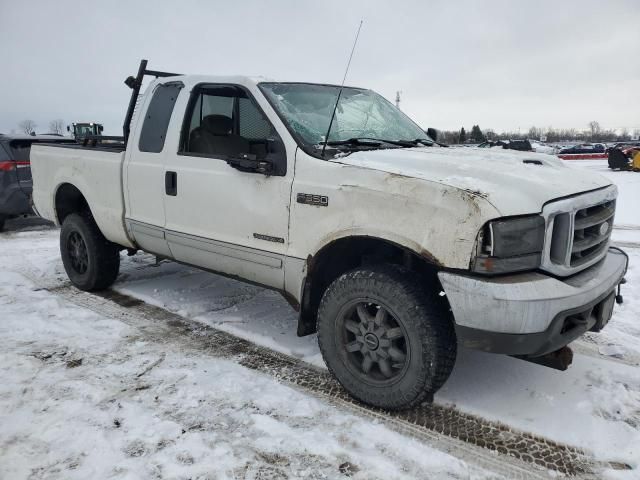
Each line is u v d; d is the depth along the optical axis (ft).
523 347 8.43
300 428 9.32
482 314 8.33
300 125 11.34
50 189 17.90
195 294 16.84
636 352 12.27
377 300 9.43
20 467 8.22
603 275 9.53
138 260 21.48
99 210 15.81
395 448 8.74
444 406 10.04
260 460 8.43
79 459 8.43
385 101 15.20
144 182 14.16
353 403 10.21
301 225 10.60
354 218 9.62
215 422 9.46
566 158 128.88
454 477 8.07
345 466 8.30
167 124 13.76
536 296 8.13
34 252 23.50
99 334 13.53
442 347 9.04
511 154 11.69
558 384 10.78
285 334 13.55
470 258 8.30
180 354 12.35
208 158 12.59
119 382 10.93
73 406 9.95
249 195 11.53
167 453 8.57
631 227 29.32
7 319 14.56
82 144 18.10
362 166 9.79
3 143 27.76
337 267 11.07
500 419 9.57
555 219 8.75
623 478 8.04
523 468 8.29
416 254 8.90
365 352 9.91
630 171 73.56
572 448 8.77
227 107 13.05
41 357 12.12
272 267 11.40
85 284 17.03
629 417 9.61
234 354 12.39
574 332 8.80
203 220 12.70
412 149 11.37
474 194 8.35
